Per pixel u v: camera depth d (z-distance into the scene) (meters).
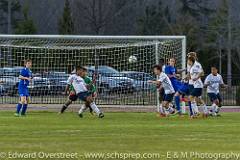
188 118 50.19
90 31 139.50
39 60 78.94
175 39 66.25
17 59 78.62
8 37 65.94
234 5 138.12
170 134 35.38
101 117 50.09
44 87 77.12
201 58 135.50
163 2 153.12
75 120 46.62
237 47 131.62
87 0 139.88
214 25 132.50
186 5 150.38
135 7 150.25
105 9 140.25
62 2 162.12
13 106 67.25
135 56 76.62
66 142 30.78
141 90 75.50
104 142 30.80
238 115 55.44
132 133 35.84
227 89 80.38
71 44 74.56
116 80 76.06
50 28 160.75
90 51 79.50
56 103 72.50
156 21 146.12
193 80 50.88
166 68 54.03
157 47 66.94
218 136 34.41
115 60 79.62
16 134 35.03
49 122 44.38
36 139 32.19
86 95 50.19
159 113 54.31
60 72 78.31
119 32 146.62
